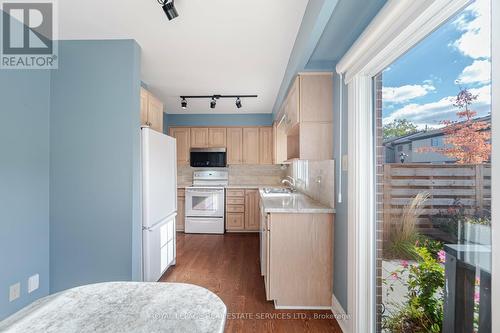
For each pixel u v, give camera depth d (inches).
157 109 118.3
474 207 38.1
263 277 112.9
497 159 29.0
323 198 99.3
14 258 72.9
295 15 72.1
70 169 85.0
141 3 66.6
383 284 66.0
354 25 66.4
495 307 29.0
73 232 84.9
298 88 90.6
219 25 77.0
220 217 192.5
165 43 88.1
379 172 67.9
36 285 79.9
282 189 165.9
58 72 85.4
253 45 89.7
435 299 47.3
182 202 199.2
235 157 203.9
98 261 84.4
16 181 73.5
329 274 88.5
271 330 77.0
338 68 77.1
